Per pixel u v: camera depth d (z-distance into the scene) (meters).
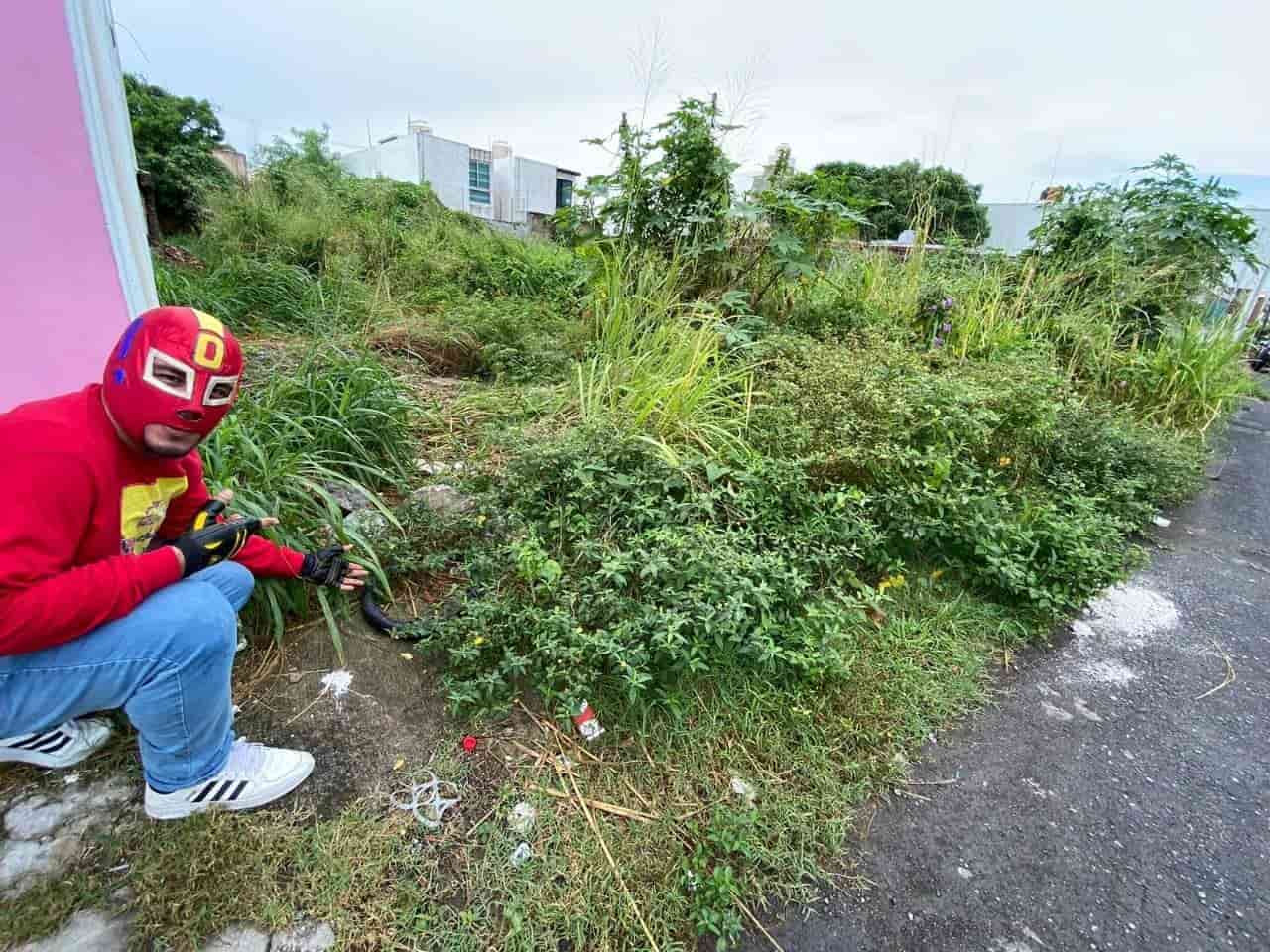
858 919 1.34
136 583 1.13
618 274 3.80
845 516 2.30
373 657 1.82
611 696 1.75
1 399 1.65
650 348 3.38
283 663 1.77
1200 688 2.12
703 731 1.71
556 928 1.25
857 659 2.01
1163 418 4.57
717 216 4.14
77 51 1.51
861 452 2.51
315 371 2.80
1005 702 2.00
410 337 4.37
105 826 1.32
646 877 1.36
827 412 2.75
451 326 4.57
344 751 1.56
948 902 1.39
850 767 1.67
